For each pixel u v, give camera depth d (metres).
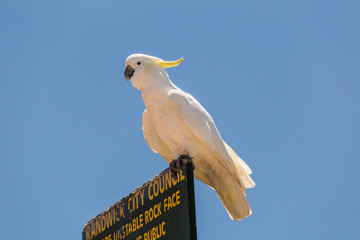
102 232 7.66
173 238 6.12
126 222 7.14
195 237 5.89
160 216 6.45
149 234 6.59
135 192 7.11
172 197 6.31
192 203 6.02
